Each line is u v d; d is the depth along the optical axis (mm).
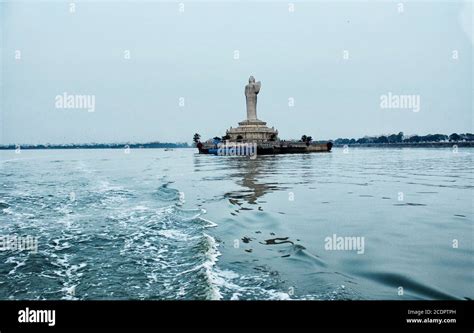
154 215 22703
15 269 13078
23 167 77750
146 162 102188
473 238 16219
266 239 16359
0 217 22438
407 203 25844
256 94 128125
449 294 10352
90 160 118750
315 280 11438
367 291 10602
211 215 22109
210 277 11484
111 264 13484
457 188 34500
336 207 24281
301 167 65750
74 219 21734
